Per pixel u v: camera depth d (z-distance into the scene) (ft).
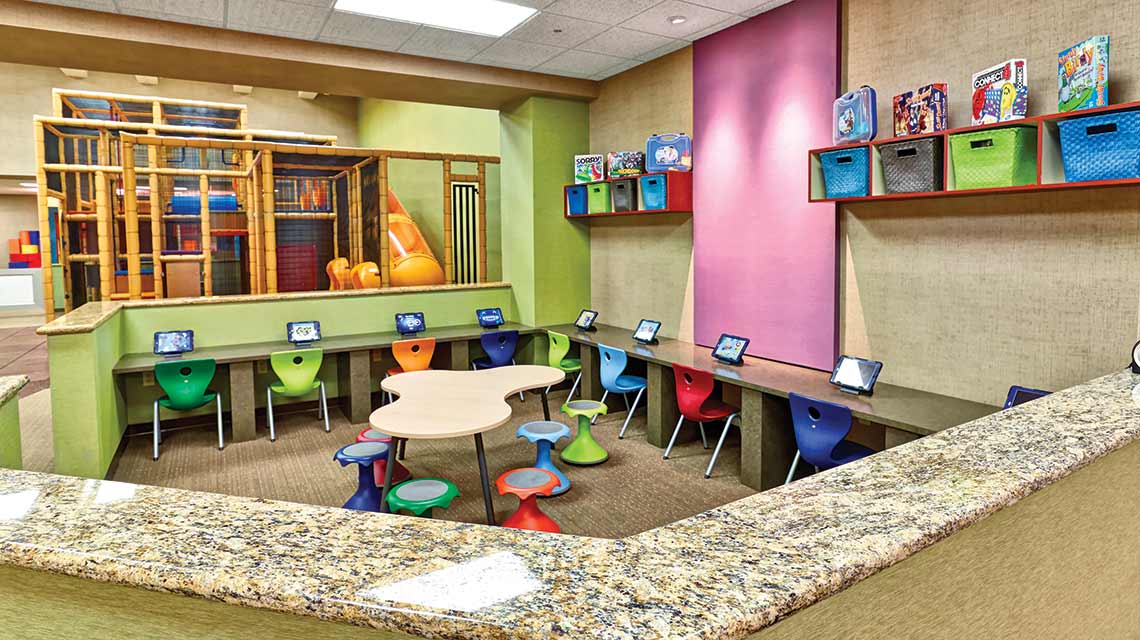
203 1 13.26
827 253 13.19
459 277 25.89
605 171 20.01
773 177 14.35
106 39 13.94
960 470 4.11
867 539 3.12
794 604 2.61
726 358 14.56
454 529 3.39
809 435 10.99
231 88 38.70
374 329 19.58
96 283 25.55
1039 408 5.65
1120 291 9.11
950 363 11.34
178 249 25.59
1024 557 4.21
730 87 15.28
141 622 3.22
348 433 16.80
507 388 12.53
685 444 15.69
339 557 3.06
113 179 23.85
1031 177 9.55
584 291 21.34
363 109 39.81
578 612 2.52
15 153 35.63
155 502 3.83
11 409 8.45
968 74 10.64
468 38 15.87
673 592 2.66
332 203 26.13
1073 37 9.34
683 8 13.99
